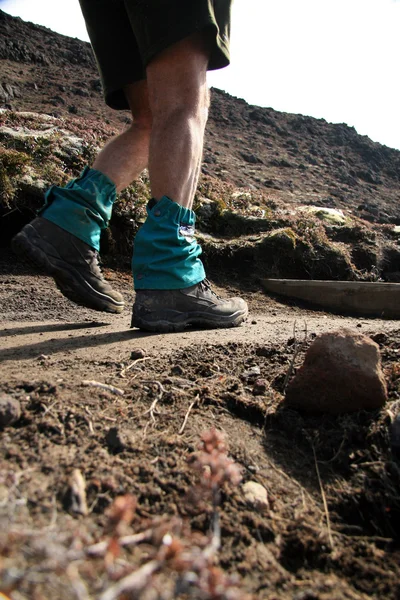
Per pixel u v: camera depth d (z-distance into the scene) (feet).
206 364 6.21
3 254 15.23
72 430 4.26
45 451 3.92
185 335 8.00
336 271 19.08
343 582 3.47
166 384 5.46
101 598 2.28
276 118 64.75
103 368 5.90
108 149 8.47
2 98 38.11
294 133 61.72
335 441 4.73
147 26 6.98
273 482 4.23
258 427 4.96
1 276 13.93
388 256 21.34
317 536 3.76
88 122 26.40
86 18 8.55
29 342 7.49
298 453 4.65
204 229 19.77
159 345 7.20
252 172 41.91
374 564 3.64
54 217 7.89
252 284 17.70
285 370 6.10
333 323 11.84
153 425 4.59
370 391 4.94
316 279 18.75
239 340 7.62
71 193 7.99
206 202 20.39
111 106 9.02
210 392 5.36
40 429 4.20
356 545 3.80
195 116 7.56
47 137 19.52
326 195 40.70
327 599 3.25
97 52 8.55
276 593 3.24
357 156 60.54
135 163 8.62
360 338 5.15
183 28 6.86
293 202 35.50
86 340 7.62
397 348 6.67
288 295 17.10
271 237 18.69
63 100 42.50
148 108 8.61
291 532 3.75
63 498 3.44
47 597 2.55
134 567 2.80
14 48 54.29
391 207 42.96
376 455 4.54
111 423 4.48
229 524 3.62
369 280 19.67
